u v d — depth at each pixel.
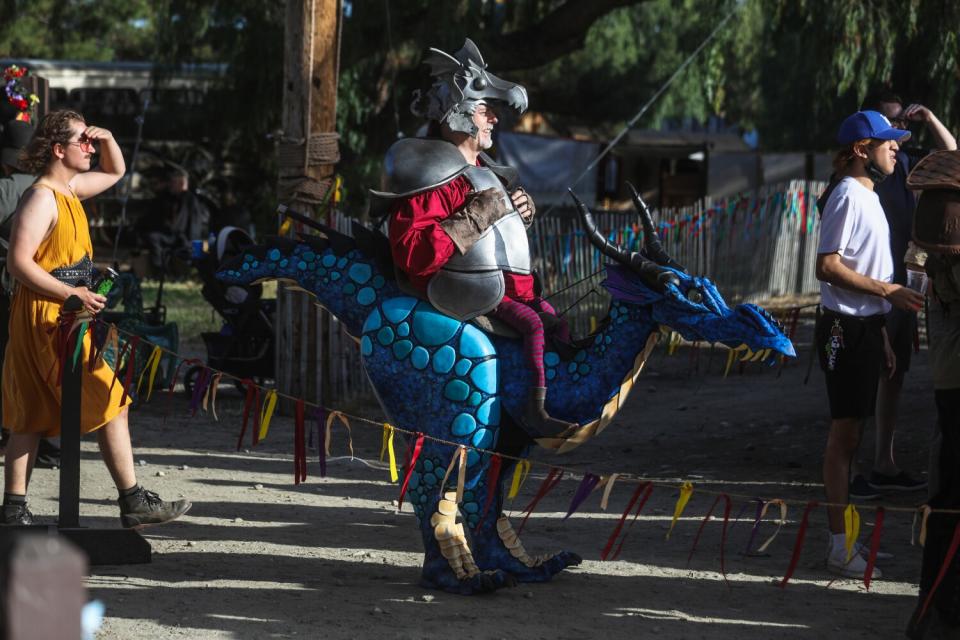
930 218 4.20
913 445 8.47
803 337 14.79
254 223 24.95
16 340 5.23
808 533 6.32
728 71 32.12
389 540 6.03
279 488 7.34
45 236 5.23
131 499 5.45
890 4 17.47
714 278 17.52
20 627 1.12
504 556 5.19
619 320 4.93
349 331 5.04
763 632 4.48
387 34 20.67
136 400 10.31
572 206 23.91
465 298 4.73
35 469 7.55
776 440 9.10
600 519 6.65
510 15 22.36
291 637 4.25
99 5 31.62
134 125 24.89
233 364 10.87
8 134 7.61
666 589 5.12
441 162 4.80
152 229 22.16
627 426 9.91
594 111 31.03
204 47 25.34
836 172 5.71
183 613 4.53
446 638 4.29
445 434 4.81
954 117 17.62
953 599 4.15
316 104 10.02
